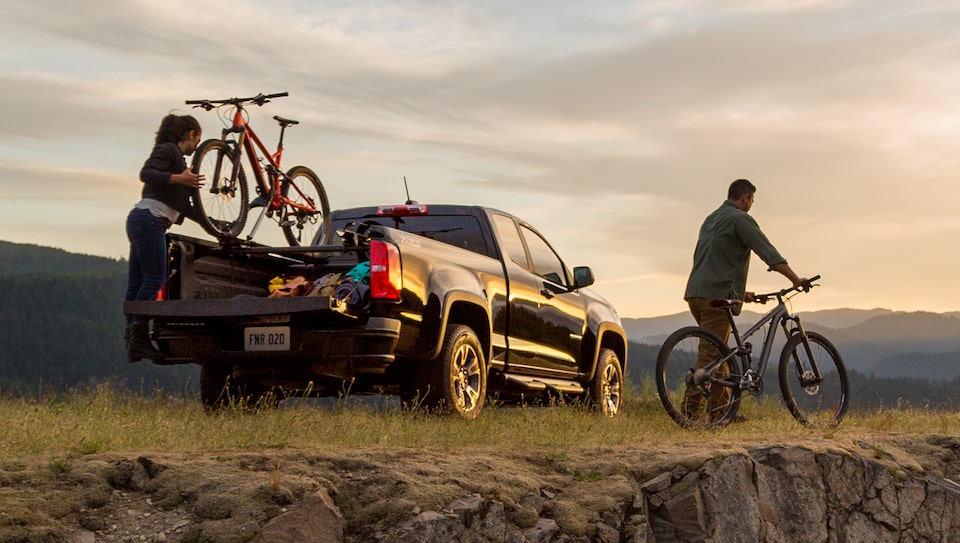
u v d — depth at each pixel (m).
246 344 7.39
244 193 8.86
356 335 7.09
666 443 6.62
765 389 8.34
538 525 5.18
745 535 5.95
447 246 8.27
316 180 10.01
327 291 7.39
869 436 7.72
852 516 6.61
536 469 5.79
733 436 7.38
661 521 5.76
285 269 8.88
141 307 7.48
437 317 7.66
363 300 7.31
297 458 5.17
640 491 5.76
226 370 8.27
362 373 7.77
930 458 7.39
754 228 8.70
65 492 4.61
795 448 6.56
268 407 7.79
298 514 4.61
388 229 7.57
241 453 5.25
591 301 10.83
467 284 8.17
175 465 4.91
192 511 4.61
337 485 4.96
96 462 4.88
